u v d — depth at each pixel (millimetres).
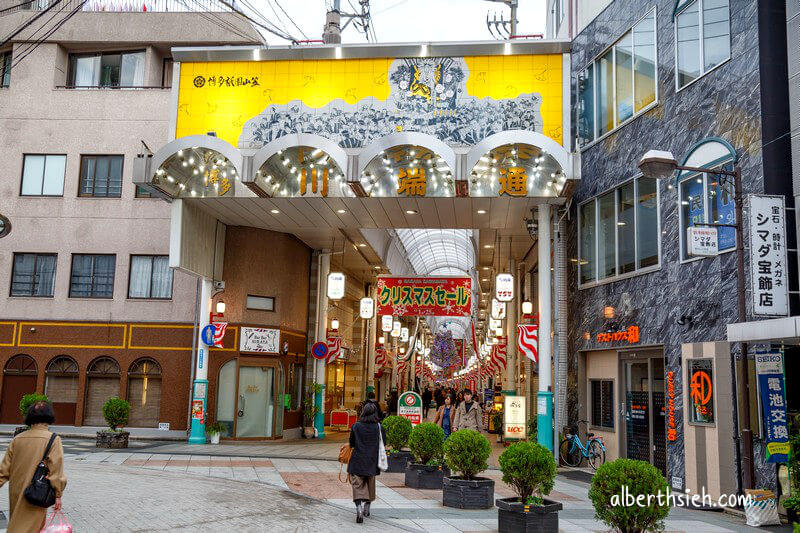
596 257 17625
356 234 24109
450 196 17562
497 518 10289
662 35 15070
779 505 10852
